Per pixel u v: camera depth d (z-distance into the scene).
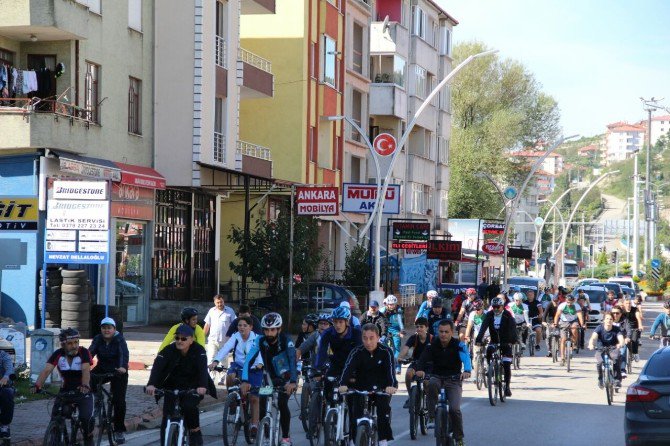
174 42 41.22
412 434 18.20
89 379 14.77
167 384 13.81
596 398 25.33
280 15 55.44
